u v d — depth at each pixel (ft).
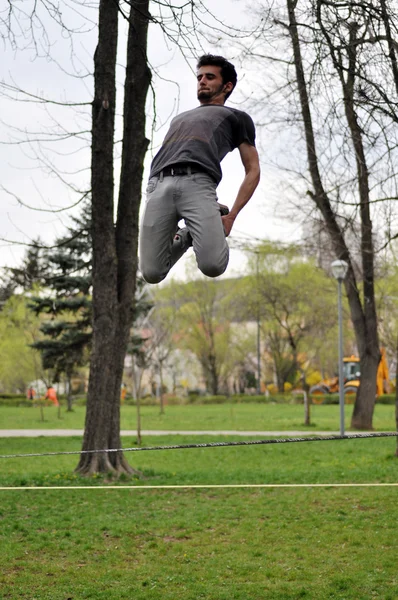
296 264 186.50
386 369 190.19
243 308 220.64
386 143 40.55
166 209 13.30
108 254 50.88
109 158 50.06
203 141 13.32
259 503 40.19
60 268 102.47
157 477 50.67
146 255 13.44
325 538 32.27
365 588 25.49
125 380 255.70
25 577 27.17
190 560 29.43
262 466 59.52
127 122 51.24
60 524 35.63
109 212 50.67
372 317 96.94
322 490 43.75
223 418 135.13
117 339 51.37
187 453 70.33
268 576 27.12
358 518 35.81
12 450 73.87
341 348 82.02
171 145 13.51
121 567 28.60
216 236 13.02
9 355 208.74
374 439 82.28
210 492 44.16
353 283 95.30
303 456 66.18
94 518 36.88
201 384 299.58
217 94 14.20
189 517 36.91
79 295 120.78
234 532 33.83
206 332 231.50
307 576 26.94
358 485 41.29
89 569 28.22
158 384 271.69
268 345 229.45
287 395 216.54
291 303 189.98
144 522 35.86
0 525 35.47
